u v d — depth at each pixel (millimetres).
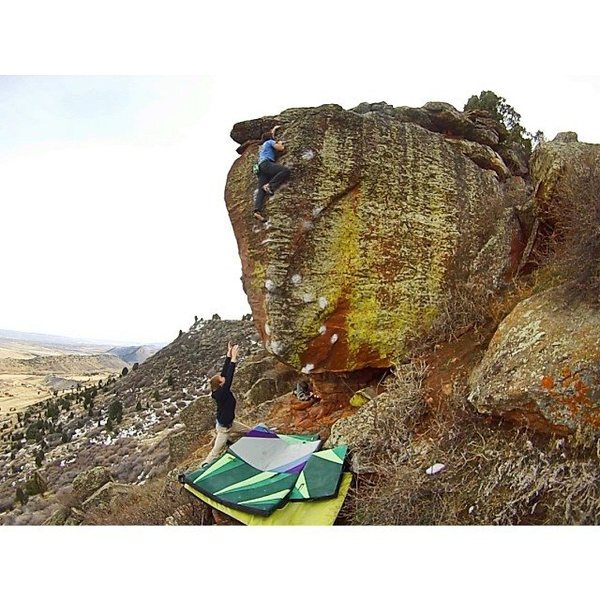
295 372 11508
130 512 9711
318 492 5461
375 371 8094
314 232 7539
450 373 6602
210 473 6055
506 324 5918
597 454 4398
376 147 7969
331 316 7527
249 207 7840
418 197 8047
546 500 4457
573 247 5984
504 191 9023
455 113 9172
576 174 6730
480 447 5297
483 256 8039
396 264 7758
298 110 8078
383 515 5148
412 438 6027
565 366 4844
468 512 4797
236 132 8508
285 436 6914
